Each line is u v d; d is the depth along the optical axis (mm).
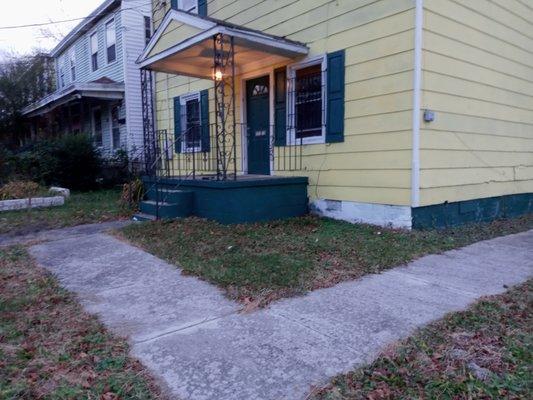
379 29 6219
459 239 5918
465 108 6695
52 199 9477
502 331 3031
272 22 8156
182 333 3088
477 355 2693
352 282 4176
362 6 6434
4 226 7289
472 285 4062
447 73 6270
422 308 3480
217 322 3277
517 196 8352
